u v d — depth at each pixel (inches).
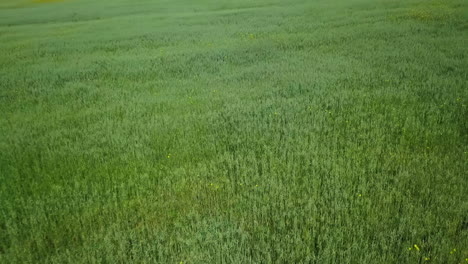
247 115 293.4
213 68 467.2
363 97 315.6
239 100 329.4
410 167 200.4
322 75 394.0
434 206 165.8
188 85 398.0
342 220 162.6
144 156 236.1
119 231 160.7
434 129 242.7
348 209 169.0
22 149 256.5
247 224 166.6
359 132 251.6
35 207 183.5
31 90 408.5
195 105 324.2
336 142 235.8
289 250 145.0
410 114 270.1
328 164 206.7
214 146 239.5
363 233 150.9
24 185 207.0
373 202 174.1
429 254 137.8
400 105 291.0
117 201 190.9
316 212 168.6
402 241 148.9
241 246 147.7
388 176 193.0
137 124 287.6
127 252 152.6
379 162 206.4
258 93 350.3
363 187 181.3
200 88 380.2
